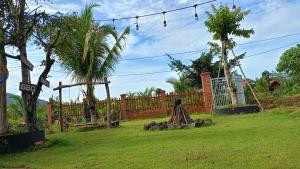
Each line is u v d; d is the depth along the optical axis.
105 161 9.64
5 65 14.20
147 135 14.91
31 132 13.80
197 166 8.06
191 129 15.76
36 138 13.90
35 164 10.45
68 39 18.25
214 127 15.55
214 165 8.06
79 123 23.50
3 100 14.80
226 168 7.71
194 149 10.11
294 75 35.62
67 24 15.73
